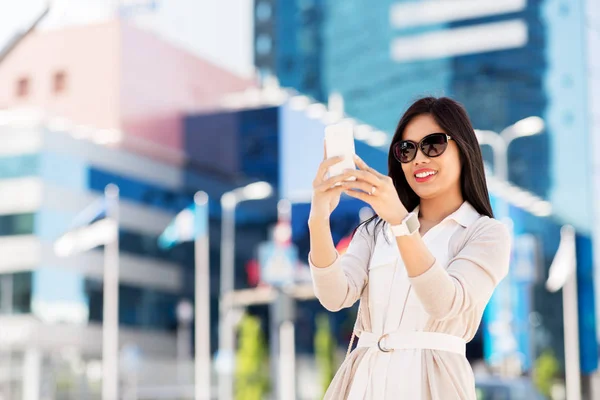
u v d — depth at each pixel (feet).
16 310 179.11
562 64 216.33
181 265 220.64
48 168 185.26
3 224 184.14
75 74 212.23
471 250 9.75
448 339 9.64
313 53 241.96
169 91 226.17
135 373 186.80
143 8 229.66
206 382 168.35
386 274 10.04
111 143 206.18
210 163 233.55
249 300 168.25
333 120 234.38
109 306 175.83
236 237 236.02
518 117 216.54
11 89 210.79
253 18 248.32
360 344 10.14
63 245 156.35
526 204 205.16
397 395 9.51
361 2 232.73
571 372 147.54
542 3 218.18
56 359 177.99
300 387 219.82
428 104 10.26
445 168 10.08
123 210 204.44
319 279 10.07
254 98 241.76
